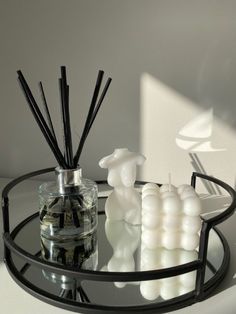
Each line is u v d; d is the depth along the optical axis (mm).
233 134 787
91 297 469
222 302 465
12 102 879
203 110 786
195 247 572
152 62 780
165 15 748
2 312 451
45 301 465
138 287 492
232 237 642
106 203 683
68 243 617
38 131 888
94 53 800
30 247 598
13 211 754
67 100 521
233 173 809
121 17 768
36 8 800
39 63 832
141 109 816
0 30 830
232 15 720
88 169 878
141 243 614
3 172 939
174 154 829
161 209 560
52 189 617
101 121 842
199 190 842
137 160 646
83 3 777
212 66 756
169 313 446
